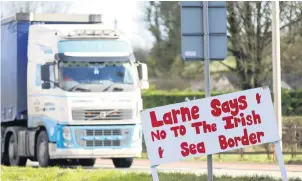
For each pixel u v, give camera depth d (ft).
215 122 80.89
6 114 185.06
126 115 167.02
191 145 80.79
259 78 305.73
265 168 166.61
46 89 168.86
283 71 290.56
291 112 282.36
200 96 318.45
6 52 185.37
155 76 347.97
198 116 80.89
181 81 344.49
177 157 80.64
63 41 167.12
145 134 80.69
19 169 146.82
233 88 311.68
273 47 201.57
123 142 166.81
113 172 132.26
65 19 182.80
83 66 166.61
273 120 80.74
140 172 133.28
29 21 179.52
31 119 174.19
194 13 87.71
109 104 166.09
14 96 179.83
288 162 189.06
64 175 129.29
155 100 321.32
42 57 169.68
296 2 286.87
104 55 167.12
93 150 165.78
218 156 215.51
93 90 165.99
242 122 80.74
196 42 87.71
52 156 167.53
